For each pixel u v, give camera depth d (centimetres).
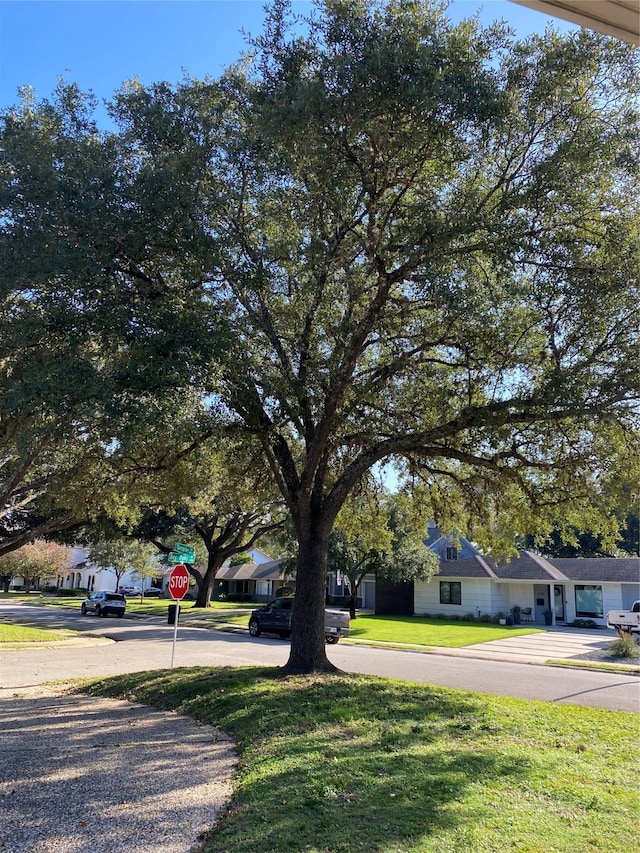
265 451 1176
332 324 1171
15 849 449
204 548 5519
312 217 1034
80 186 866
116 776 628
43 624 3178
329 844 434
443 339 1075
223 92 1062
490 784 563
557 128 944
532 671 1711
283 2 910
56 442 1020
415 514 1552
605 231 958
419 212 912
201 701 1003
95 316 888
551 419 981
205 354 859
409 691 1037
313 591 1208
